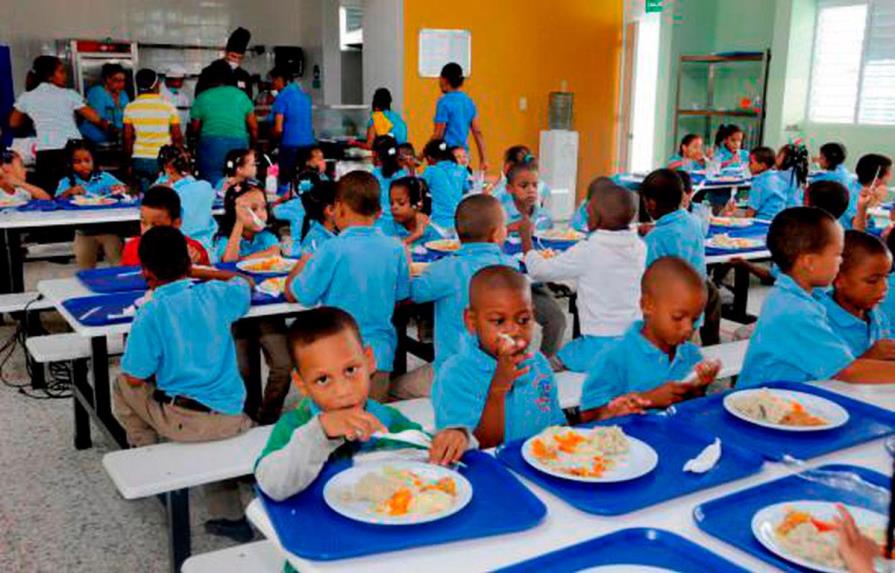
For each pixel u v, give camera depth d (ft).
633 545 3.83
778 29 27.45
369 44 29.53
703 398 5.78
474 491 4.37
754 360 6.71
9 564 8.04
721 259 12.66
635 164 33.19
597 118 31.71
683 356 6.40
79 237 16.88
